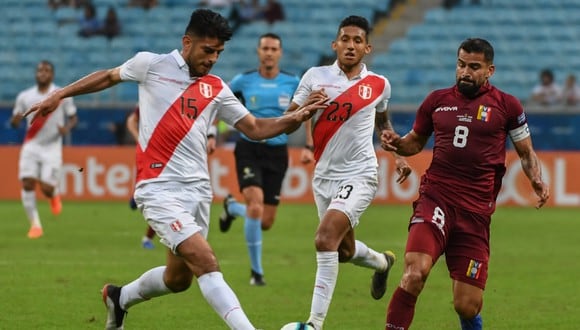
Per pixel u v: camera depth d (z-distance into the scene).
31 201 47.62
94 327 26.64
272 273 37.12
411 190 63.94
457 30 84.38
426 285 34.97
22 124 64.94
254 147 36.22
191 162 21.78
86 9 81.38
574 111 66.00
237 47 80.81
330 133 26.59
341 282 35.38
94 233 49.03
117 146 64.75
